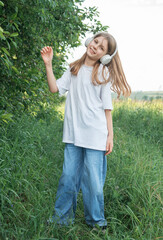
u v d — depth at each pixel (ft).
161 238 6.48
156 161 11.37
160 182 8.76
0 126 10.00
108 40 6.56
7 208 6.67
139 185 8.45
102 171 7.12
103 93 6.61
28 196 7.50
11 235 6.08
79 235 6.94
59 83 6.93
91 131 6.54
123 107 22.61
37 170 8.77
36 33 10.69
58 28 10.88
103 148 6.66
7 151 8.17
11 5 8.26
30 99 13.12
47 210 7.22
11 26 7.92
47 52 6.61
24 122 11.77
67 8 10.50
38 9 8.73
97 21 12.87
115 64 6.89
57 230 6.66
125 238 6.34
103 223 7.09
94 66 6.68
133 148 13.19
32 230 6.27
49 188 8.39
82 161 7.20
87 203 6.93
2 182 6.79
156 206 7.47
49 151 11.15
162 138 16.52
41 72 14.02
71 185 6.91
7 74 9.41
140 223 6.88
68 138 6.85
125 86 7.13
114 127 17.22
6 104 10.22
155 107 21.99
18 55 11.05
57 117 18.12
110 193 8.55
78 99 6.66
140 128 17.97
